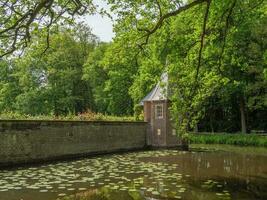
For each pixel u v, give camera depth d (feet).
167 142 116.16
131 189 49.39
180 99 60.23
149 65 61.72
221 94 146.61
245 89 136.36
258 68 123.85
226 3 49.52
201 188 50.11
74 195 45.96
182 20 56.39
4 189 49.08
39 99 189.88
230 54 64.34
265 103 128.98
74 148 90.38
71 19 39.19
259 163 77.25
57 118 98.68
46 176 59.62
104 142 101.35
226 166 72.79
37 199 43.78
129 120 122.11
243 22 55.77
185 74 59.82
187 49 57.47
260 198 44.60
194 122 61.36
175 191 48.19
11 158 73.05
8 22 36.22
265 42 120.78
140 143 116.98
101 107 201.46
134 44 49.80
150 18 48.16
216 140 134.41
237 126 168.45
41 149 80.43
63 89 191.62
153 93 120.78
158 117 118.11
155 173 63.21
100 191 48.21
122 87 182.09
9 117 86.99
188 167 71.20
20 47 36.40
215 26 54.13
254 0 54.08
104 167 71.10
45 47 42.27
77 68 200.85
